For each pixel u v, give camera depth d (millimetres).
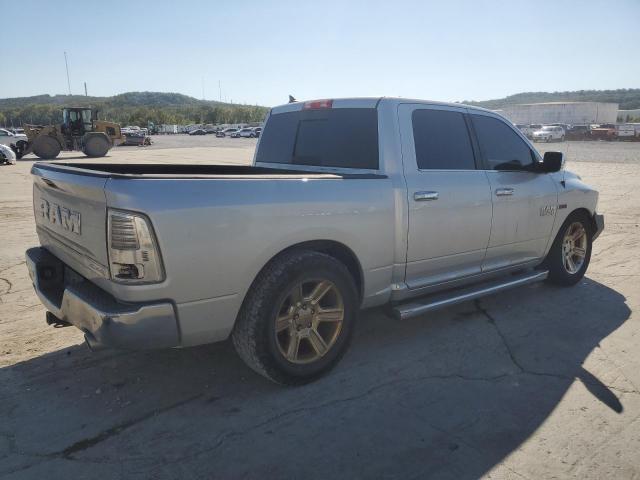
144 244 2723
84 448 2832
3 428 3002
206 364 3801
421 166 4078
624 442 2939
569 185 5430
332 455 2795
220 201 2936
